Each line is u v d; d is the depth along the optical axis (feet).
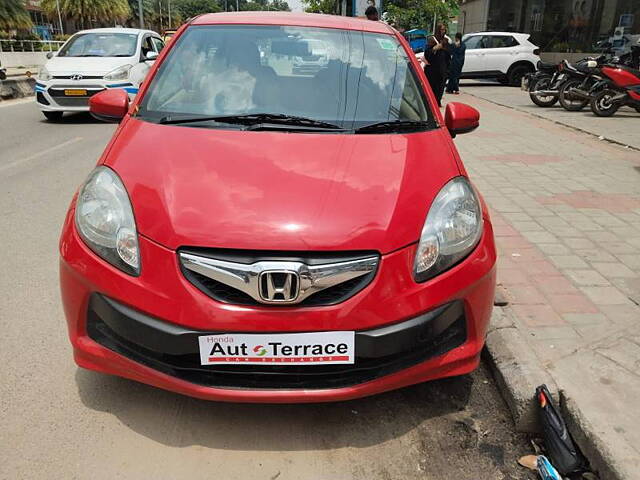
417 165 8.32
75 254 7.46
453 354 7.66
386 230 7.11
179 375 7.27
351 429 8.04
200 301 6.82
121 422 7.97
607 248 13.93
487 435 8.06
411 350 7.41
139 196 7.49
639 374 8.66
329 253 6.91
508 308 10.79
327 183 7.67
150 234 7.08
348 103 10.00
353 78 10.52
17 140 28.43
